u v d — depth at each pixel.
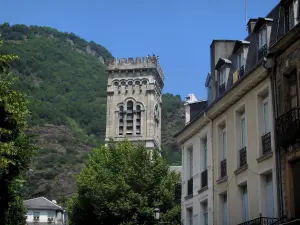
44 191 141.88
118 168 42.12
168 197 40.50
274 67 20.33
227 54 28.83
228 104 24.62
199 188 28.33
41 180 145.38
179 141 31.91
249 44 24.73
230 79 26.14
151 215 39.31
